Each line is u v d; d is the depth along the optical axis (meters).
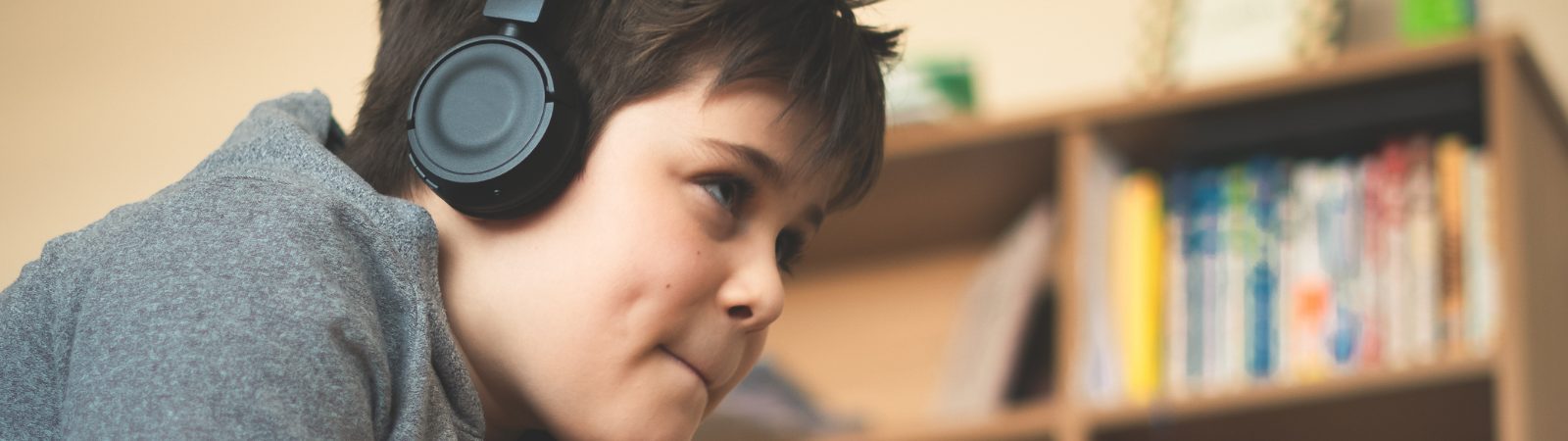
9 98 2.80
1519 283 1.70
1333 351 1.80
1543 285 1.80
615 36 0.85
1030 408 2.05
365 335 0.71
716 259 0.85
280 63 2.65
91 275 0.73
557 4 0.86
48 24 2.85
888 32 1.03
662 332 0.84
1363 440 1.93
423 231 0.78
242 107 2.66
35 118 2.78
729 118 0.85
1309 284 1.85
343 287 0.72
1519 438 1.64
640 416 0.84
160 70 2.74
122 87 2.75
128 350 0.67
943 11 2.51
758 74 0.87
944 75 2.16
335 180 0.79
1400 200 1.83
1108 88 2.38
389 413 0.72
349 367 0.69
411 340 0.75
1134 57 2.26
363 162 0.89
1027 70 2.44
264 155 0.82
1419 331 1.77
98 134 2.73
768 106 0.87
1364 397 1.79
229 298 0.68
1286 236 1.88
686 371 0.86
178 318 0.67
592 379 0.83
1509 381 1.67
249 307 0.68
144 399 0.65
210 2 2.76
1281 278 1.87
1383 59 1.89
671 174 0.84
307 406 0.66
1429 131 1.98
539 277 0.83
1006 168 2.18
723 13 0.87
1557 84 2.13
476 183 0.80
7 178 2.74
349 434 0.68
